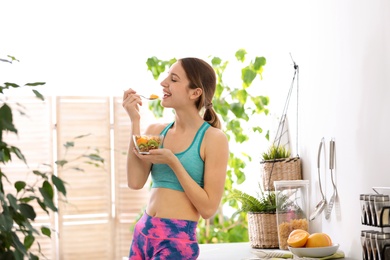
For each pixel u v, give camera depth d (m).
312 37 3.47
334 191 3.24
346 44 3.05
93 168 5.03
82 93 5.20
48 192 1.54
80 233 5.02
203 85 2.65
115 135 5.05
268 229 3.52
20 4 5.15
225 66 4.82
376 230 2.81
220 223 5.02
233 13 5.21
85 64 5.21
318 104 3.42
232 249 3.50
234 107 4.71
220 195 2.58
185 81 2.63
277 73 4.11
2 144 1.49
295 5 3.72
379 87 2.75
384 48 2.69
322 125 3.38
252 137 5.07
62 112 4.99
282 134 3.96
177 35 5.31
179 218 2.56
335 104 3.20
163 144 2.68
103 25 5.25
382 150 2.75
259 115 4.99
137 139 2.50
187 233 2.56
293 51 3.79
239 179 4.84
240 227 5.02
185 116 2.66
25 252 1.45
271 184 3.65
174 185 2.58
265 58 4.50
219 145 2.59
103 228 5.06
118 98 5.06
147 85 5.23
